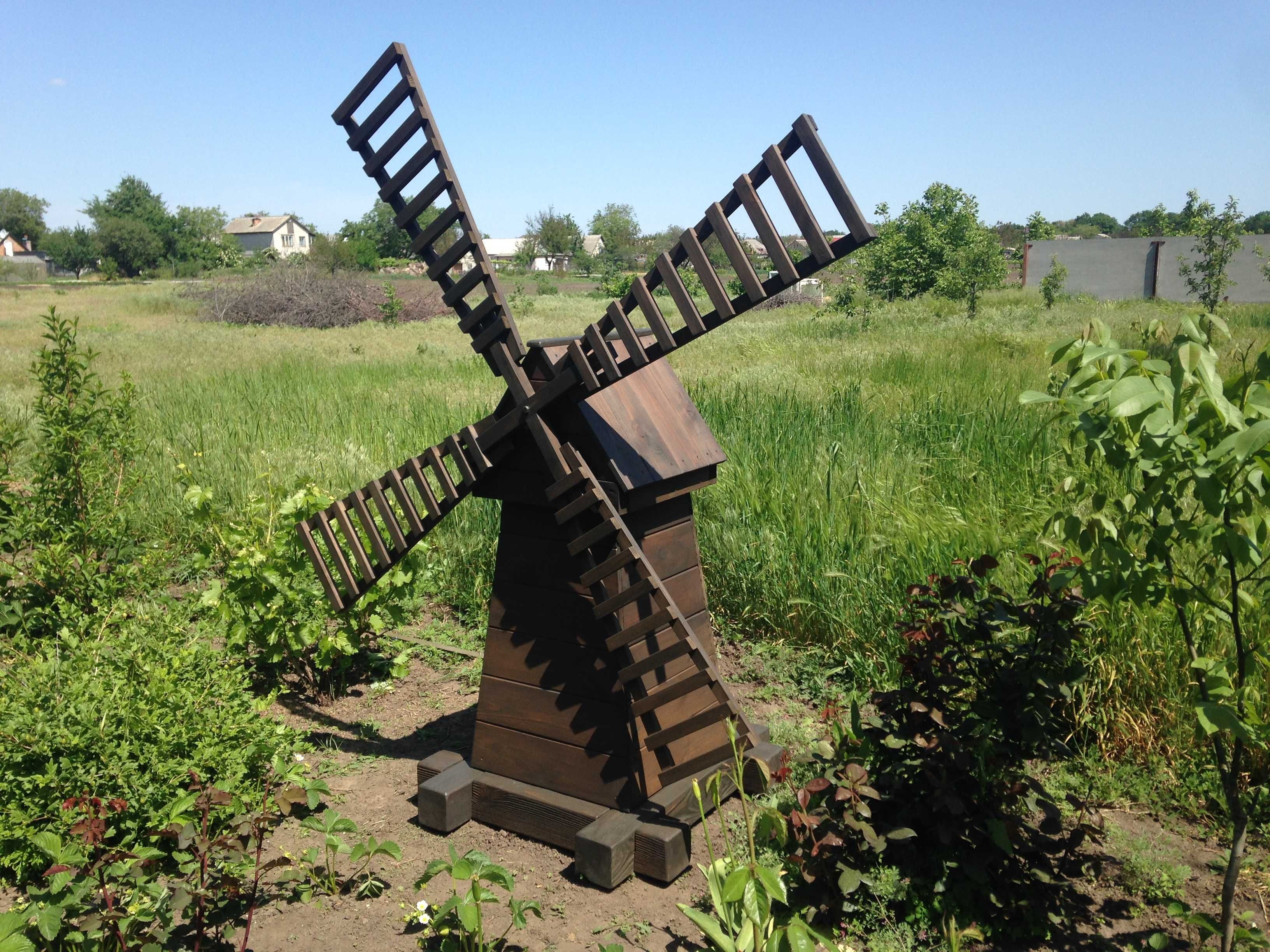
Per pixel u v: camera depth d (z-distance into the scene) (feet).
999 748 10.80
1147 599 9.01
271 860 11.44
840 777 10.22
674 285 10.25
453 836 12.96
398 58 12.17
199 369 55.06
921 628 11.56
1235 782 8.87
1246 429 6.80
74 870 10.52
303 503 17.57
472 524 23.41
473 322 12.26
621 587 12.01
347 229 260.42
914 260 111.34
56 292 179.01
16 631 19.70
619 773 12.35
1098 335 8.60
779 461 24.44
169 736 12.31
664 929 10.68
